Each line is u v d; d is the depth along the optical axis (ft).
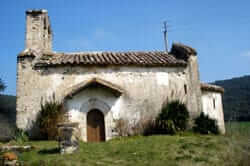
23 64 41.11
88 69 42.11
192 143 31.60
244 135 25.41
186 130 41.65
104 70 42.47
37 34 44.27
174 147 29.63
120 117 41.24
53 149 29.60
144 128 41.65
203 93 51.57
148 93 43.04
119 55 47.70
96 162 23.91
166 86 44.04
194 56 46.60
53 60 42.88
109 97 41.52
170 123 39.83
